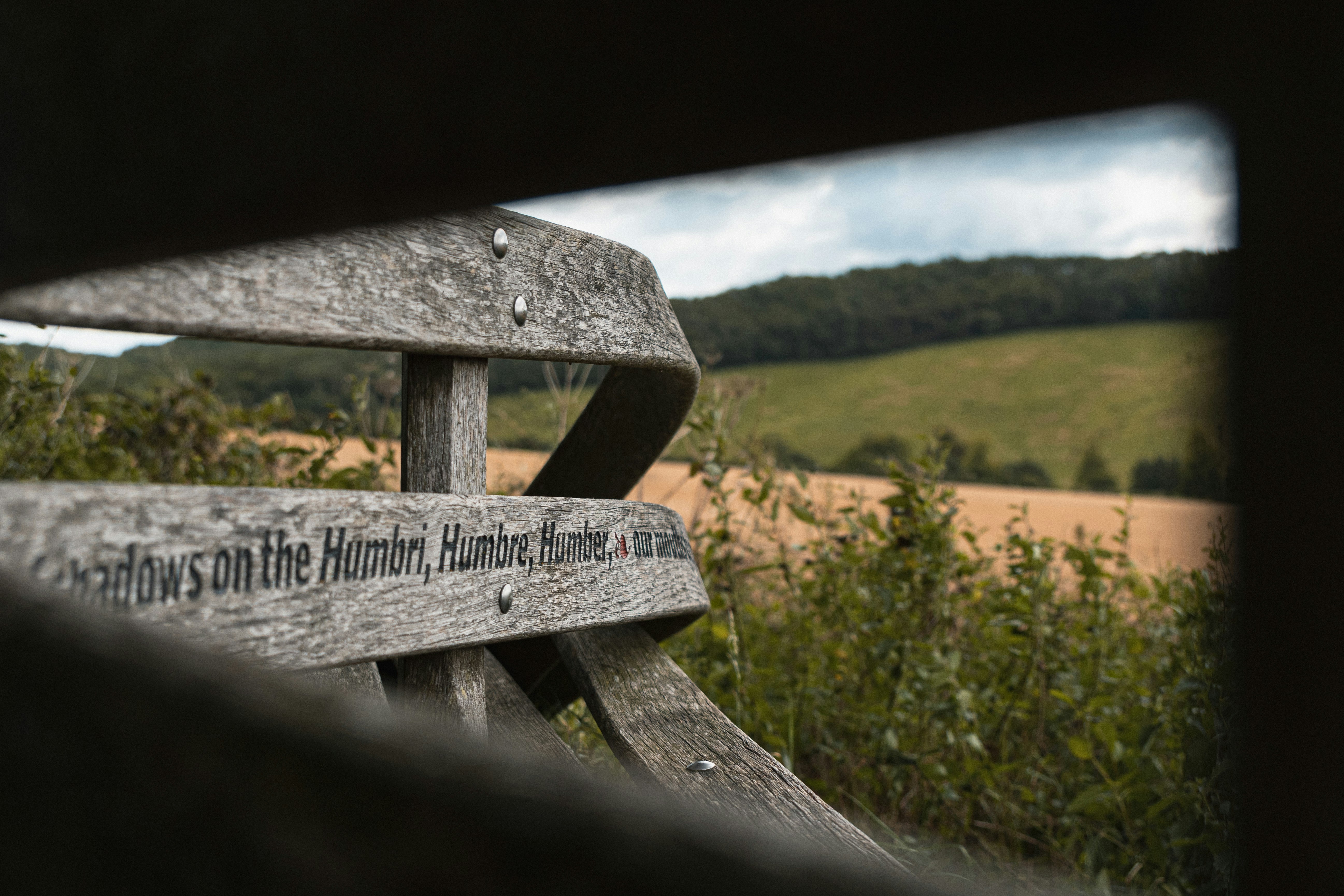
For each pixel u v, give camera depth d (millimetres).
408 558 1128
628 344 1468
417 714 1243
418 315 1151
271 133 446
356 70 411
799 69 235
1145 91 187
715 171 285
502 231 1293
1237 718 233
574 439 1844
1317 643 218
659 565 1548
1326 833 223
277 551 991
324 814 324
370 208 424
